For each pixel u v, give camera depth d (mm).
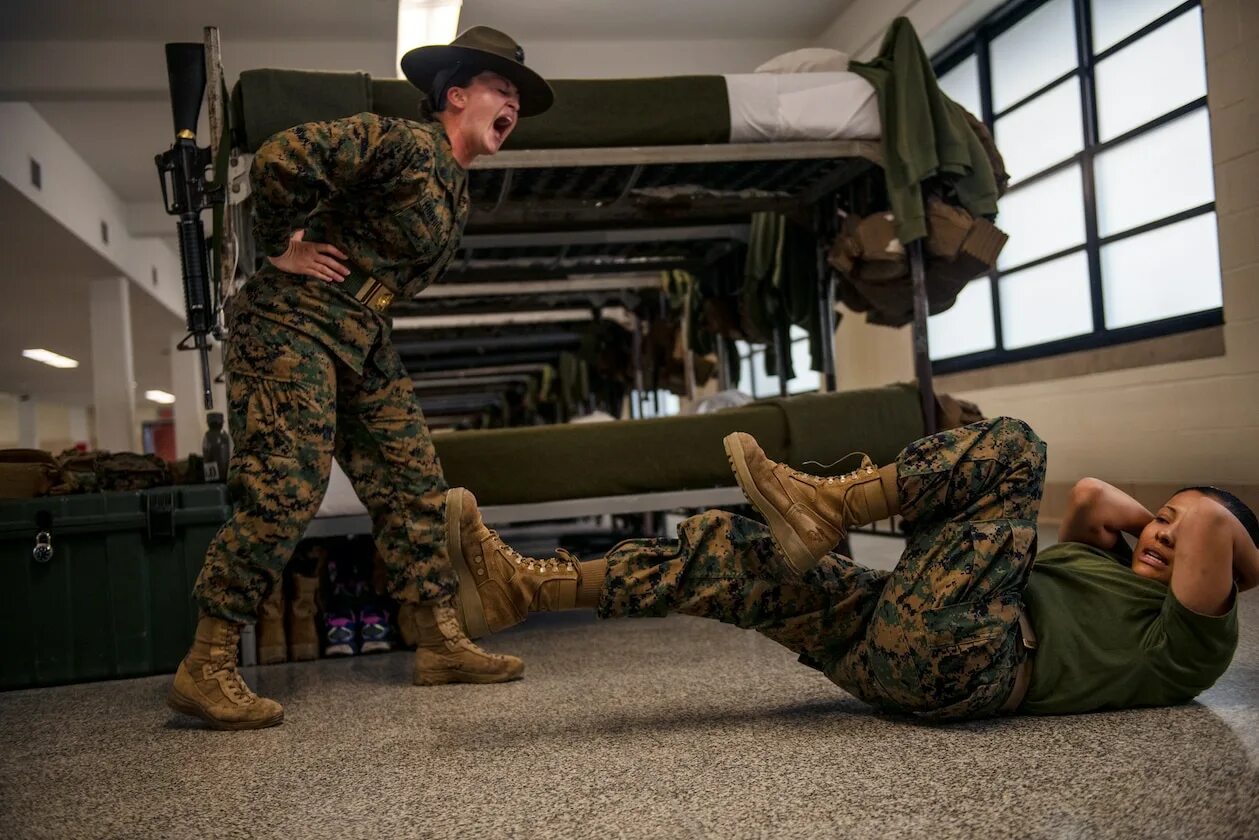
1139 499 5332
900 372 7598
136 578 3121
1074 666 1876
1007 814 1387
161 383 20781
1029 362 6258
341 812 1566
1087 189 5754
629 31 7613
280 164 2074
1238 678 2152
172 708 2312
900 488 1765
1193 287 5102
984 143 3762
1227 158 4637
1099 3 5645
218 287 2902
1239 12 4527
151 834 1507
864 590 1924
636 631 3518
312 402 2289
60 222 8289
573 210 4379
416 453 2625
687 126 3359
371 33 7172
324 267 2281
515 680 2676
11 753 2135
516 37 7562
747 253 5086
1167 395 5109
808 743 1821
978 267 3771
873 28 7145
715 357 6645
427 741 2021
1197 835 1273
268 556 2262
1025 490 1774
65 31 6824
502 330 7848
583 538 7004
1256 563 1838
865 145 3537
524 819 1482
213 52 2920
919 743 1777
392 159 2217
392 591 2672
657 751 1831
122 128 8273
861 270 3801
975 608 1736
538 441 3521
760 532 1928
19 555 3047
